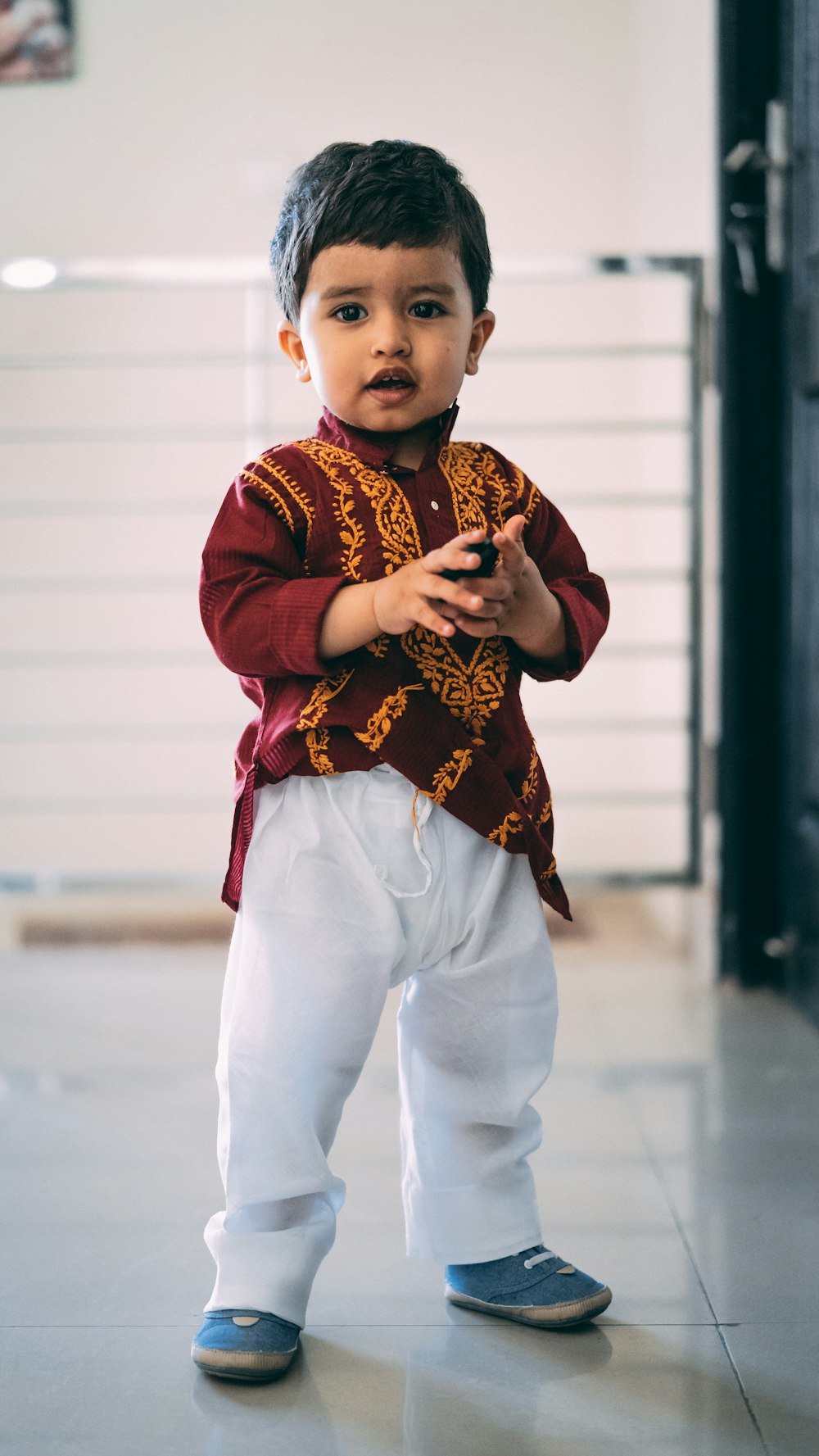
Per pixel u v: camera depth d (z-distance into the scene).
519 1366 1.07
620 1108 1.62
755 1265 1.23
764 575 2.11
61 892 2.51
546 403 2.92
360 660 1.03
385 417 1.04
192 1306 1.17
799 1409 1.00
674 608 2.56
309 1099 1.06
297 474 1.05
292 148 2.84
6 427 2.88
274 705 1.06
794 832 2.05
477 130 2.85
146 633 2.93
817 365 1.87
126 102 2.83
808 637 1.97
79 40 2.82
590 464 2.94
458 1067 1.12
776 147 2.01
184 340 2.86
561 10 2.82
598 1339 1.11
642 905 2.79
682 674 2.50
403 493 1.05
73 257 2.86
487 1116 1.12
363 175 1.01
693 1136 1.54
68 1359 1.08
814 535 1.94
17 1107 1.64
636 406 2.90
